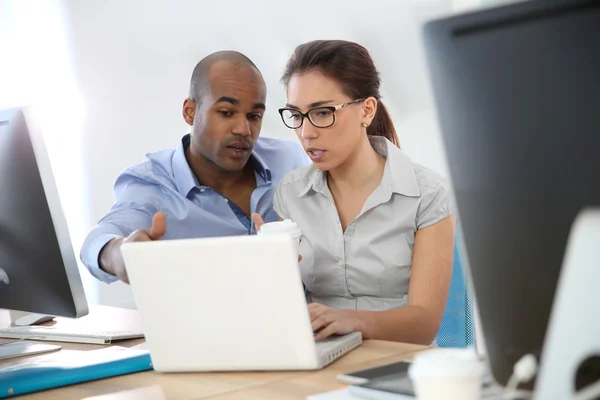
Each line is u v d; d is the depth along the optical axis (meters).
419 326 1.64
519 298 0.81
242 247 1.19
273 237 1.17
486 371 1.02
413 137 2.97
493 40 0.77
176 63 3.78
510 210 0.80
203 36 3.65
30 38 4.27
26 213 1.49
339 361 1.30
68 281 1.49
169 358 1.30
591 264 0.70
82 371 1.31
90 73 4.13
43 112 4.29
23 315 1.93
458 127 0.82
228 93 2.33
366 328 1.48
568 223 0.75
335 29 3.16
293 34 3.32
